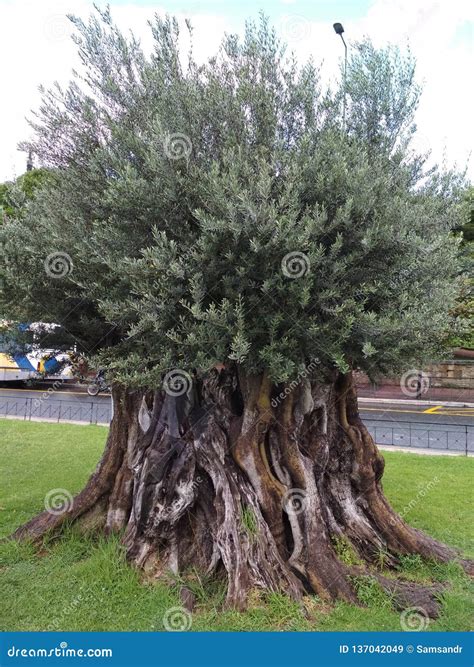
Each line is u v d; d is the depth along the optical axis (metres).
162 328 5.78
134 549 6.88
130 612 6.07
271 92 6.28
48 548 7.61
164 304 5.58
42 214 7.31
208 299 5.86
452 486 11.78
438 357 7.93
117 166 6.00
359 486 7.55
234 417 7.01
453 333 8.13
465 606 6.42
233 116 6.14
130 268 5.45
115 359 6.34
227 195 5.46
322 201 5.75
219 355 5.66
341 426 7.59
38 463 13.43
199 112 6.16
